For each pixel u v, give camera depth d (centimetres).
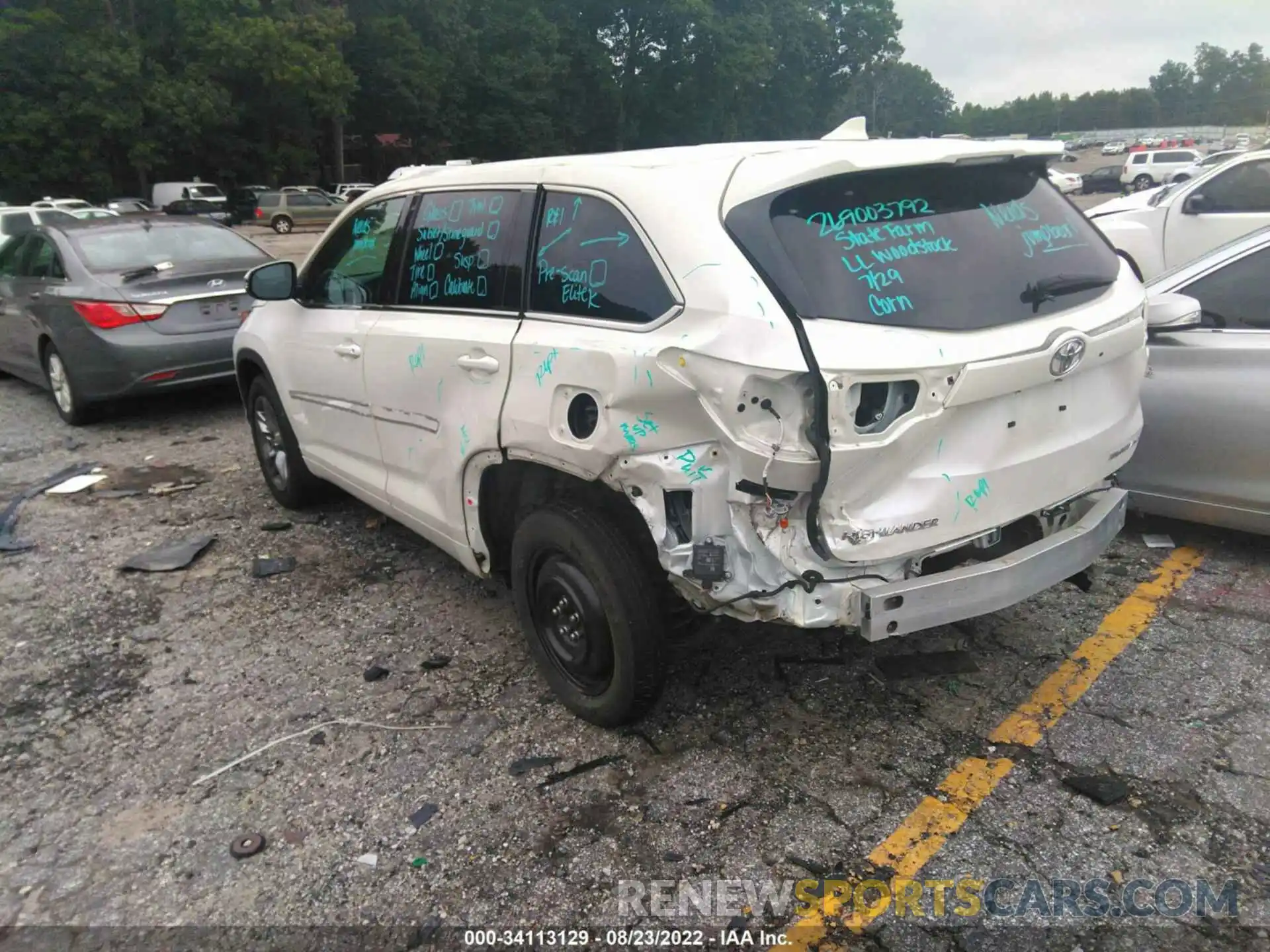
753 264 259
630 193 292
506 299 338
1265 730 313
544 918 257
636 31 5381
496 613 429
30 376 860
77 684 384
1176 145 7244
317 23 4362
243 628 425
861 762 310
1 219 1870
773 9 5612
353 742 337
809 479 251
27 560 510
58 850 290
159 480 638
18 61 4091
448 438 360
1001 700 339
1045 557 290
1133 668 353
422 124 5041
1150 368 436
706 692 352
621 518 314
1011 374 268
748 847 277
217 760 330
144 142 4219
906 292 264
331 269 461
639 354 272
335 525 544
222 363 760
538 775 313
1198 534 465
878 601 262
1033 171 326
